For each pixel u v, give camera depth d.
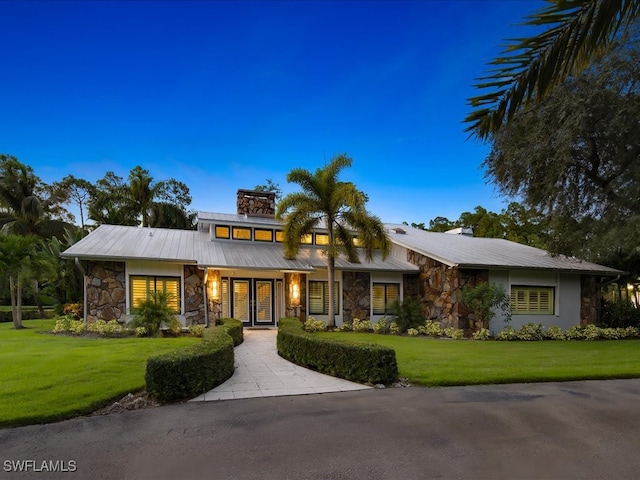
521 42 2.57
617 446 4.21
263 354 10.03
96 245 14.36
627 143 11.23
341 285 16.62
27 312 22.59
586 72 11.02
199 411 5.32
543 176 13.17
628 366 8.28
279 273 16.77
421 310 15.98
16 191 28.73
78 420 4.93
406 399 5.90
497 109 2.85
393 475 3.51
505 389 6.53
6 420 4.70
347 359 7.21
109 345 10.07
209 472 3.55
